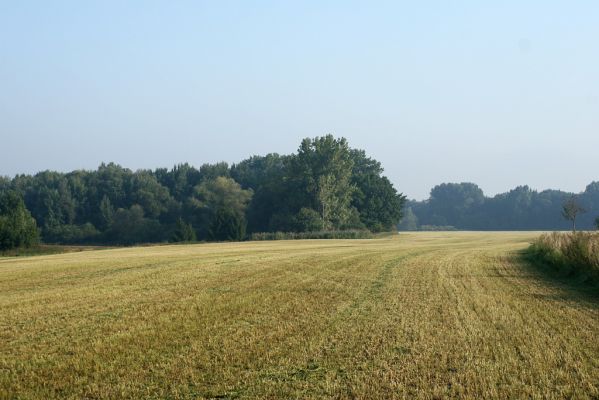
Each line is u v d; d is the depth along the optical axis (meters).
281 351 10.59
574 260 23.59
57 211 120.38
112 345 11.16
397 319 13.77
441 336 11.83
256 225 116.81
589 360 9.84
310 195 107.94
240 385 8.62
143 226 111.94
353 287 20.22
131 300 17.25
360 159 135.25
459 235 104.00
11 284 22.44
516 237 85.81
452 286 20.44
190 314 14.56
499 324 13.09
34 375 9.26
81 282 22.78
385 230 119.31
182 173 139.12
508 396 8.08
